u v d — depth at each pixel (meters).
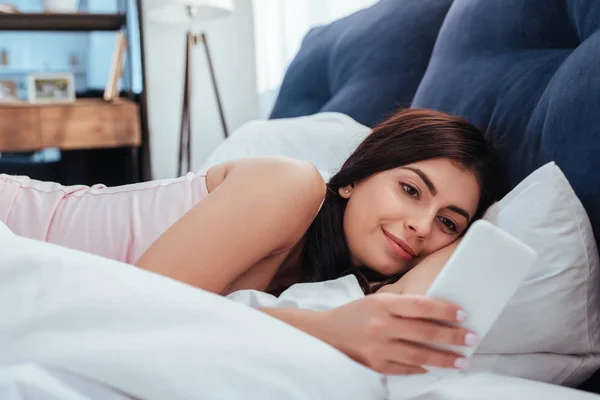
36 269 0.57
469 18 1.32
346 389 0.55
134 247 0.92
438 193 0.90
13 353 0.53
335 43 1.88
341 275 0.96
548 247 0.80
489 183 0.96
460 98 1.22
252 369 0.52
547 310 0.80
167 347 0.52
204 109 3.68
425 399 0.69
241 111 3.73
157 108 3.61
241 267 0.80
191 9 3.05
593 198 0.84
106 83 3.44
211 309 0.55
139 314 0.54
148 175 3.11
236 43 3.68
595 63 0.89
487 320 0.54
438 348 0.57
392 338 0.58
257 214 0.80
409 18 1.64
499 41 1.23
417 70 1.57
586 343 0.83
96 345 0.52
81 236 0.93
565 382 0.85
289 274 1.01
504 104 1.09
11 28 3.27
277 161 0.85
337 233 0.97
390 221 0.91
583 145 0.87
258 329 0.55
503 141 1.05
